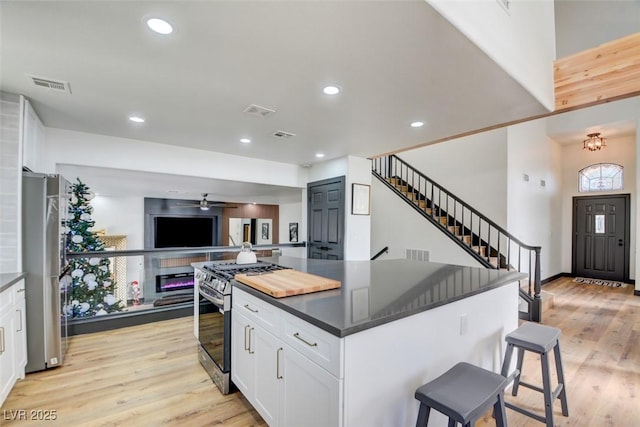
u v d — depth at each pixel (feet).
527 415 6.52
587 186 23.97
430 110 8.91
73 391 7.66
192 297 13.94
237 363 7.25
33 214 8.49
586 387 8.16
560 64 8.92
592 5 18.80
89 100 8.44
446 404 4.14
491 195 17.95
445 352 6.00
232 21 5.04
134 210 22.30
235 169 15.08
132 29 5.28
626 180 22.26
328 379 4.42
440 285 6.88
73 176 13.84
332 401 4.34
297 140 12.31
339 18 4.92
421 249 18.79
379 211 21.44
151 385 7.95
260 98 8.22
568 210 24.80
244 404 7.17
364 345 4.53
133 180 15.11
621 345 10.99
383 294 6.05
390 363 4.91
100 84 7.46
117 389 7.76
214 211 25.23
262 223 26.94
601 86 8.24
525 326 7.49
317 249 17.04
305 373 4.91
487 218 16.28
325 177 16.55
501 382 4.72
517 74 6.97
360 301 5.53
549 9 8.89
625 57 7.94
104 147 11.80
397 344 5.03
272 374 5.81
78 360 9.30
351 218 15.23
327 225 16.34
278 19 4.97
